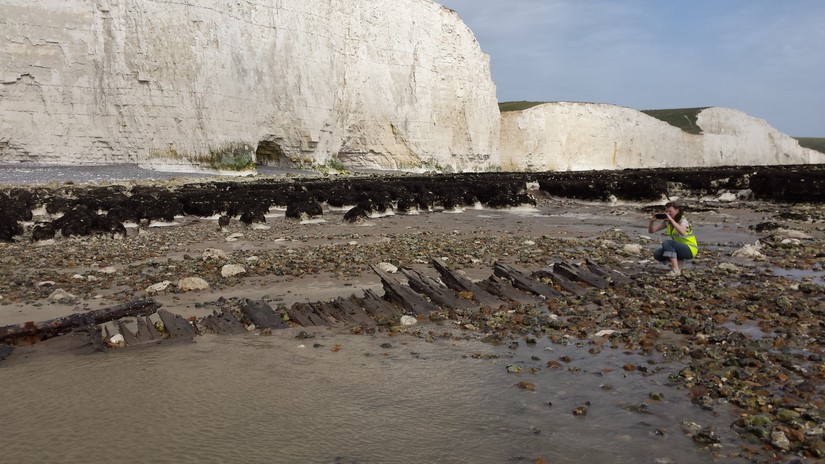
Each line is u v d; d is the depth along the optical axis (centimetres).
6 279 1020
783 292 859
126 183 2841
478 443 406
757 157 10631
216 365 571
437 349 627
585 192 2928
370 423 438
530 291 887
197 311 796
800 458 380
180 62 3688
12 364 573
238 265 1073
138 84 3541
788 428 416
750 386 502
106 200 2012
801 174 2678
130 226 1831
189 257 1245
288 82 4412
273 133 4384
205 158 3809
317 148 4722
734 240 1529
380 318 746
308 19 4566
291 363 578
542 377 539
